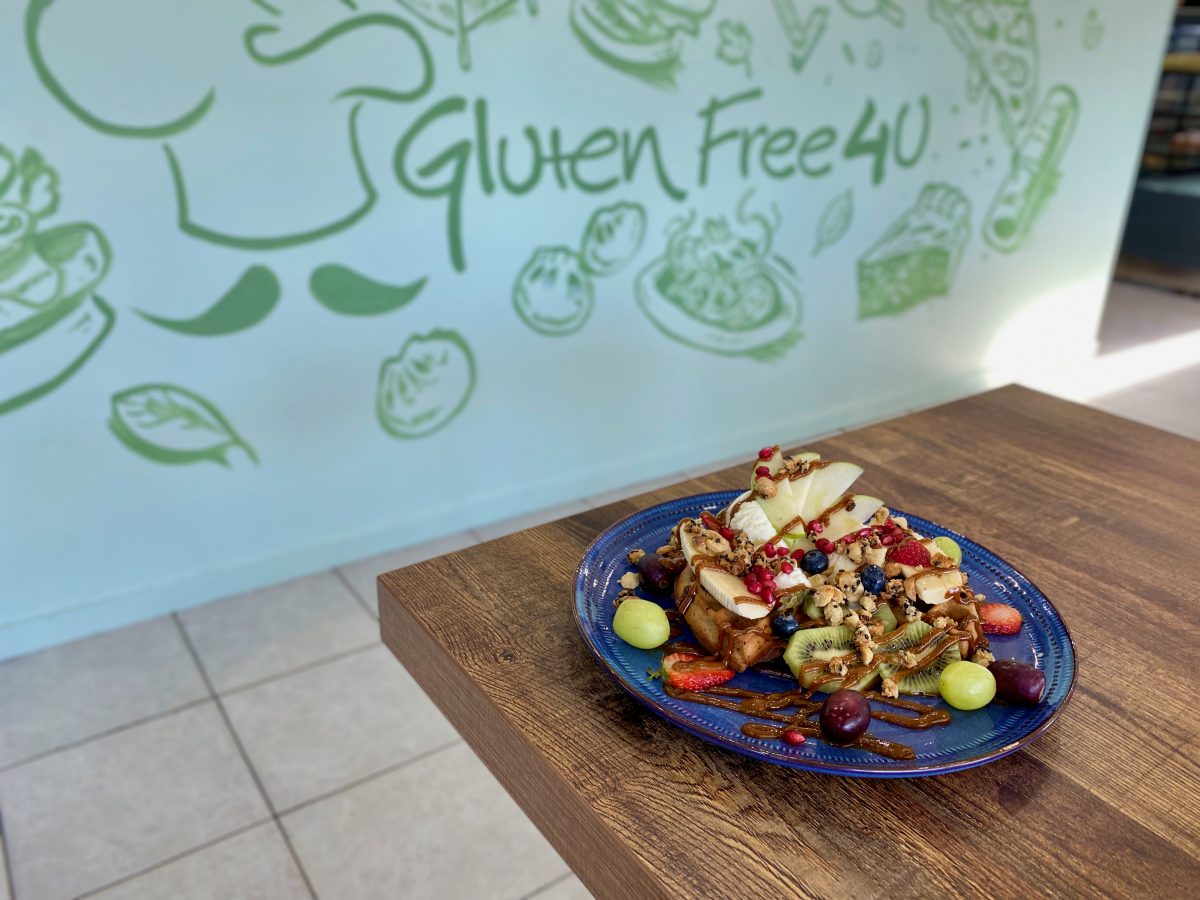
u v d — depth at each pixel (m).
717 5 2.55
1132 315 4.96
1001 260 3.73
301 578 2.48
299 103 2.07
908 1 2.94
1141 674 0.98
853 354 3.42
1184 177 5.32
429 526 2.66
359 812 1.78
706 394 3.08
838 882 0.73
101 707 2.02
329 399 2.36
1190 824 0.79
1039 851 0.76
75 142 1.87
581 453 2.88
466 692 0.96
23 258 1.89
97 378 2.05
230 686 2.09
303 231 2.17
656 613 0.98
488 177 2.36
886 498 1.32
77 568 2.18
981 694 0.88
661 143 2.61
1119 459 1.46
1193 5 5.20
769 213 2.94
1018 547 1.21
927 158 3.26
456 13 2.17
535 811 0.88
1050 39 3.41
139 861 1.66
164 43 1.89
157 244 2.01
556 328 2.65
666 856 0.75
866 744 0.85
